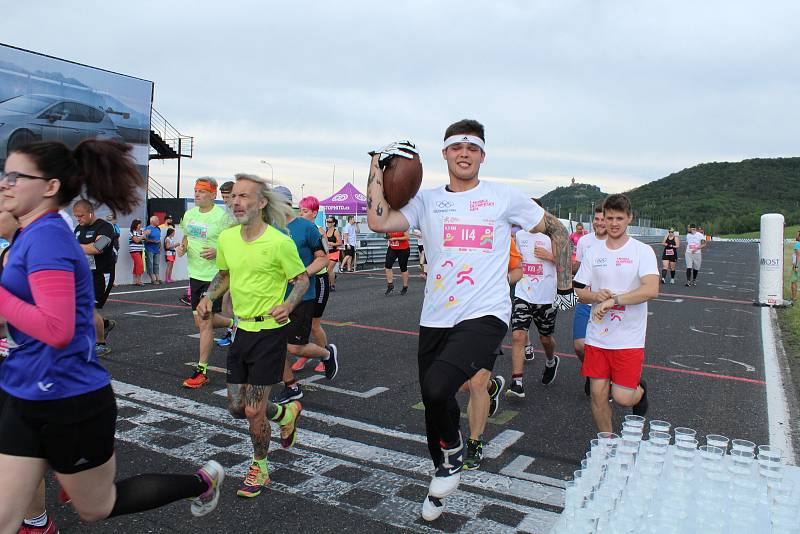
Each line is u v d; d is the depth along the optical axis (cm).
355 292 1404
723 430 506
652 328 1013
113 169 239
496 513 348
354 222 2064
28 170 214
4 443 213
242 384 375
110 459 235
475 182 358
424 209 360
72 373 216
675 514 237
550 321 603
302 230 564
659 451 286
